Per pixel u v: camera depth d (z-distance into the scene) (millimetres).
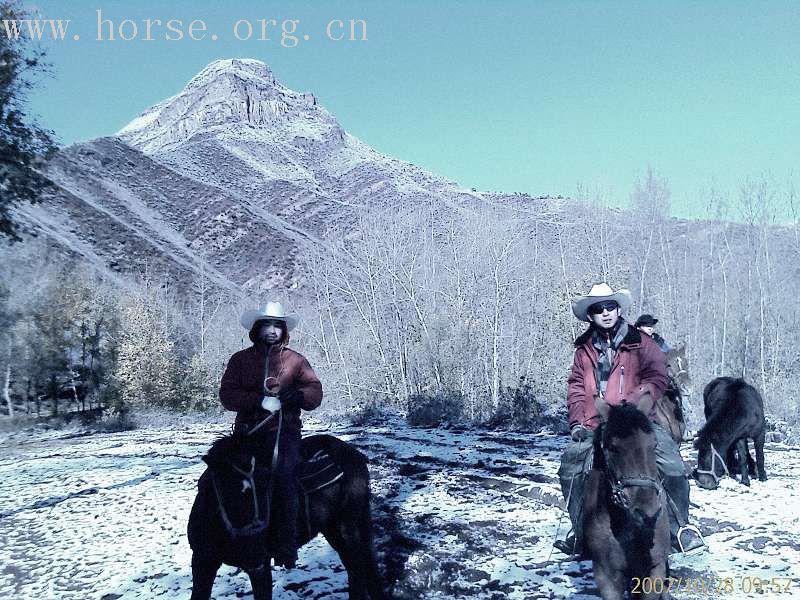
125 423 31750
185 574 7871
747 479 11148
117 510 11828
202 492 5359
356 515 5926
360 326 38062
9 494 14453
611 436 4578
